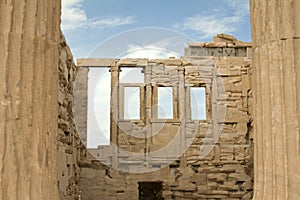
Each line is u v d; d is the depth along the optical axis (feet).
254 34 16.79
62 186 49.57
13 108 14.20
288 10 15.39
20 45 14.53
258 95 16.31
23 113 14.33
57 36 15.81
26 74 14.52
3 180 13.71
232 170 69.10
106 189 66.54
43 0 15.17
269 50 15.74
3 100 14.10
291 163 14.83
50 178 14.75
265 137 15.72
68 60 58.54
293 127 14.94
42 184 14.33
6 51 14.33
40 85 14.73
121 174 67.46
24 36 14.64
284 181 14.79
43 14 15.10
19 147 14.11
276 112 15.37
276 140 15.26
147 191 76.54
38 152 14.39
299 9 15.42
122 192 66.95
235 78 71.92
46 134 14.79
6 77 14.23
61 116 51.31
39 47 14.85
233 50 73.87
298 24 15.31
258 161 16.11
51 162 14.93
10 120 14.08
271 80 15.58
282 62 15.35
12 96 14.25
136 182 67.46
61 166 49.26
